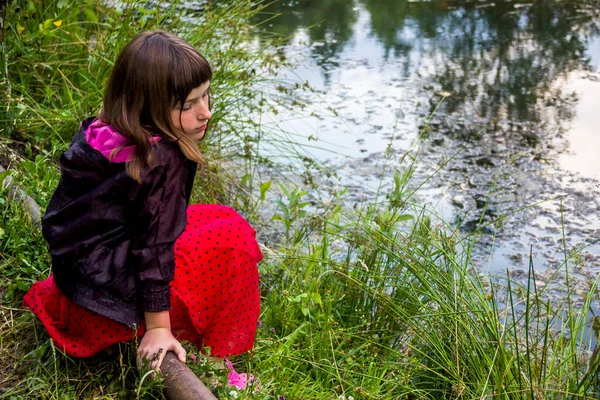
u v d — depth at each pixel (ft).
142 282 6.46
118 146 6.47
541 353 8.95
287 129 16.26
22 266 8.88
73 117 12.26
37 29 13.44
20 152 11.84
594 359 8.09
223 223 7.16
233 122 14.85
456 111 17.21
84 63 13.76
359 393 8.25
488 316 8.64
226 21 14.84
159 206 6.42
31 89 13.34
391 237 10.16
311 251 11.57
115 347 7.40
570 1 25.76
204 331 7.29
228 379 7.25
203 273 7.00
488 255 12.10
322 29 23.09
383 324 9.80
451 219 13.05
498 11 24.95
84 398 7.02
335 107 17.49
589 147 15.40
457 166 14.83
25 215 9.37
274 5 25.71
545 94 18.07
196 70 6.54
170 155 6.49
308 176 13.53
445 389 8.87
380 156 15.31
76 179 6.64
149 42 6.52
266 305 9.92
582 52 20.80
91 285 6.57
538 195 13.74
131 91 6.47
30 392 7.05
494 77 19.21
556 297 11.02
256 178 14.57
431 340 8.95
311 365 8.84
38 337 7.77
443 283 9.29
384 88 18.63
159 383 6.55
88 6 13.61
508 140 15.78
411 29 23.30
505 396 7.81
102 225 6.56
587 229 12.72
